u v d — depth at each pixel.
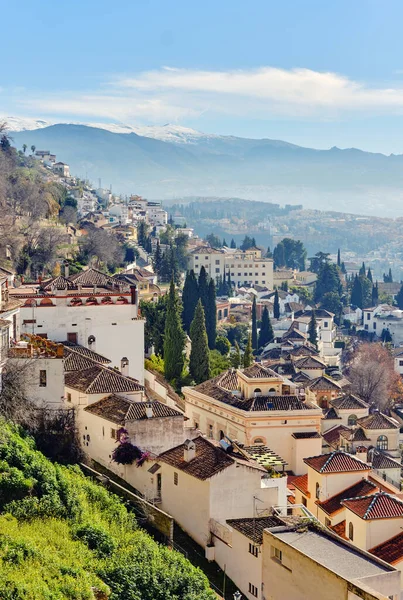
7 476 59.62
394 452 108.19
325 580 42.62
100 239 197.00
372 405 154.88
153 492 70.56
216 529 62.94
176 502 68.31
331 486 74.19
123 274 194.00
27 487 59.56
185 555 62.69
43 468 62.00
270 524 59.78
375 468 97.00
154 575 51.59
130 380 81.88
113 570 51.78
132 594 49.44
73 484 63.84
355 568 43.09
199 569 57.19
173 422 74.88
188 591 51.38
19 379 73.25
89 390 78.81
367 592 39.75
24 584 46.19
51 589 47.12
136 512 65.12
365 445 107.31
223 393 94.94
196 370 122.75
